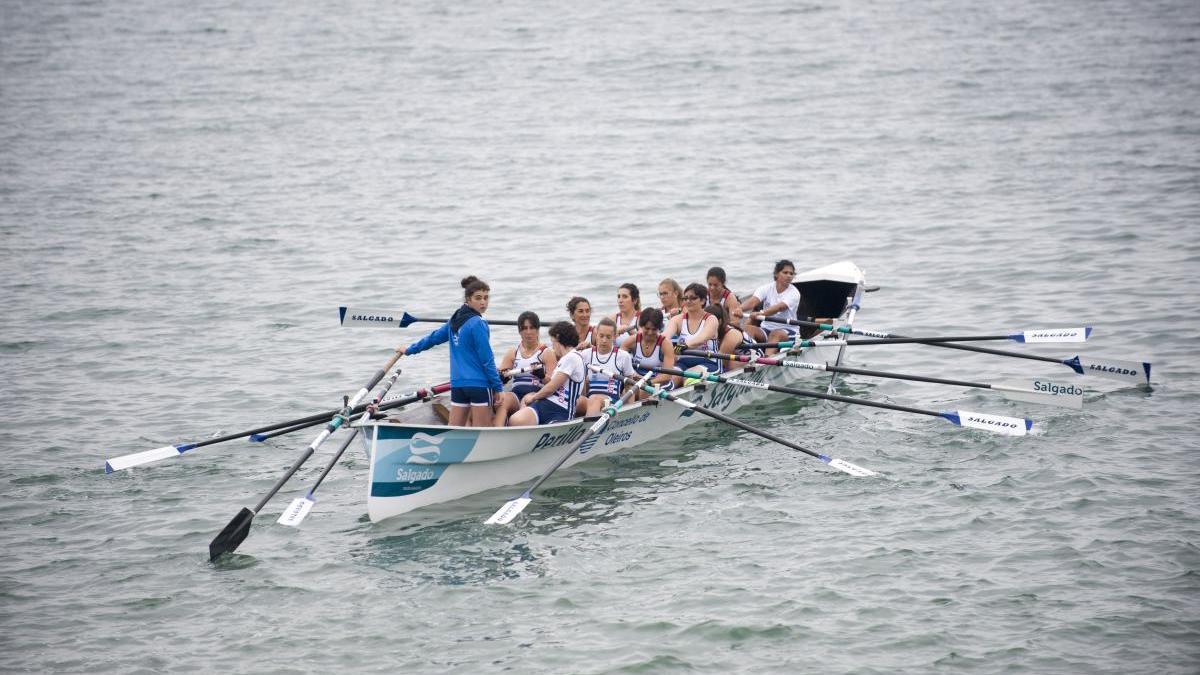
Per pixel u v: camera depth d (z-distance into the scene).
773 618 50.03
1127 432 69.31
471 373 63.28
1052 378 80.75
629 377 69.19
